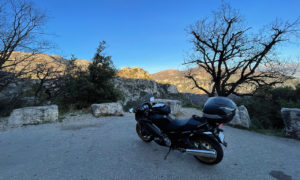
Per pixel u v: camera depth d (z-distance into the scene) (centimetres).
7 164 283
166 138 319
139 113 388
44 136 444
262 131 579
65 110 812
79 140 414
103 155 324
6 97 776
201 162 294
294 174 264
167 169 270
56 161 296
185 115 955
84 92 877
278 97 1520
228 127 636
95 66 932
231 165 292
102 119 674
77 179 238
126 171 262
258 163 305
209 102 282
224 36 1471
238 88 1659
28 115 556
